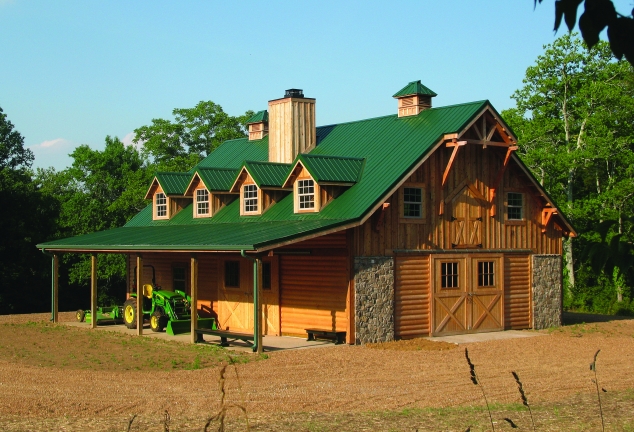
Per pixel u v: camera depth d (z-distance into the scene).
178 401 13.58
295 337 23.45
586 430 11.23
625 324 28.23
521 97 42.09
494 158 25.53
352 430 11.32
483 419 12.03
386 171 23.20
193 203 29.56
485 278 25.14
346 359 18.83
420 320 23.20
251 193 26.45
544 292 26.83
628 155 38.38
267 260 24.70
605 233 4.77
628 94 39.94
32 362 18.83
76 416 12.27
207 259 27.52
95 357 19.55
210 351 20.44
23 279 44.78
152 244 23.62
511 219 26.05
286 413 12.62
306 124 28.53
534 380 16.00
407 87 26.70
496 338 23.55
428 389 14.93
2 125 59.66
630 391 14.66
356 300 21.56
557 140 41.19
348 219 21.14
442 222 23.95
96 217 48.56
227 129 54.44
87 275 45.66
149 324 27.70
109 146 54.59
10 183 44.97
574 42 39.69
